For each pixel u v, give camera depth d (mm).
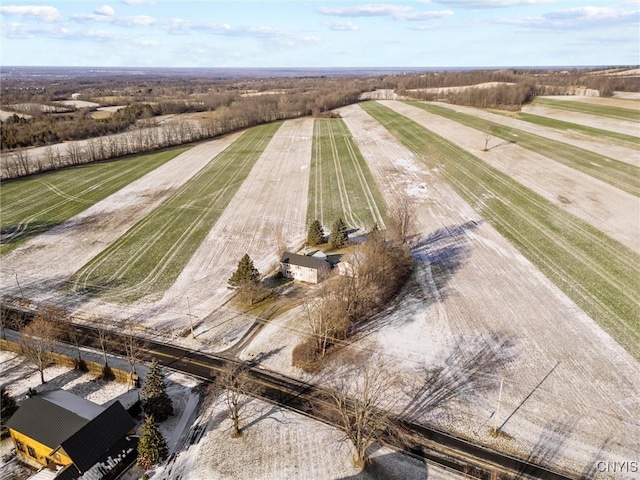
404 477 28969
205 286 53062
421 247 61281
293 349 41938
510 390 35906
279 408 35188
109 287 53281
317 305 46750
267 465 29922
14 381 38906
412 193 80688
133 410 34625
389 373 38188
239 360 40812
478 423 33031
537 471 29250
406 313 46562
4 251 62719
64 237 67125
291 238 65125
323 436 32375
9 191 88125
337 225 61500
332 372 38812
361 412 29375
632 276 51094
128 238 66438
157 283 54000
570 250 57625
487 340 41875
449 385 36750
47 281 54719
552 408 34000
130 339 41406
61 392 33531
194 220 72562
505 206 72062
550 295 48625
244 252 61250
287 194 83750
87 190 88625
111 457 29391
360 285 46562
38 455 30328
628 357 39031
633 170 82000
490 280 52094
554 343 41094
